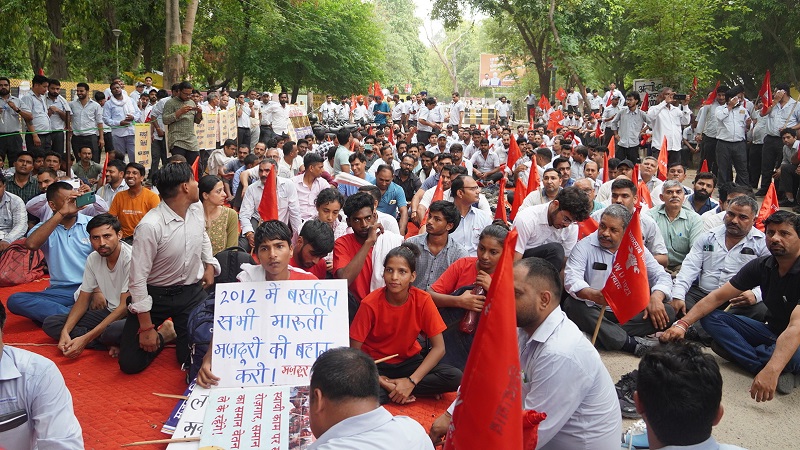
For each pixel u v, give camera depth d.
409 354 4.74
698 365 2.32
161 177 4.84
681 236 7.24
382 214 6.74
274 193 6.89
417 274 5.61
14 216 7.55
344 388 2.59
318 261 5.47
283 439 3.64
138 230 4.81
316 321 4.36
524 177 11.62
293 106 21.52
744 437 4.45
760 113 13.75
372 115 27.84
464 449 2.69
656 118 13.89
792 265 5.02
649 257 5.82
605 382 3.13
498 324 2.65
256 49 28.97
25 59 27.08
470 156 15.69
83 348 5.41
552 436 3.05
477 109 48.16
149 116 13.82
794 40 27.22
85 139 13.77
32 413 3.03
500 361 2.64
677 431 2.31
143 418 4.44
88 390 4.86
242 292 4.38
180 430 3.87
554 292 3.13
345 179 8.57
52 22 20.92
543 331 3.13
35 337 5.90
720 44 27.95
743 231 5.95
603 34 25.36
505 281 2.66
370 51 32.47
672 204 7.20
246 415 3.86
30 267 7.27
